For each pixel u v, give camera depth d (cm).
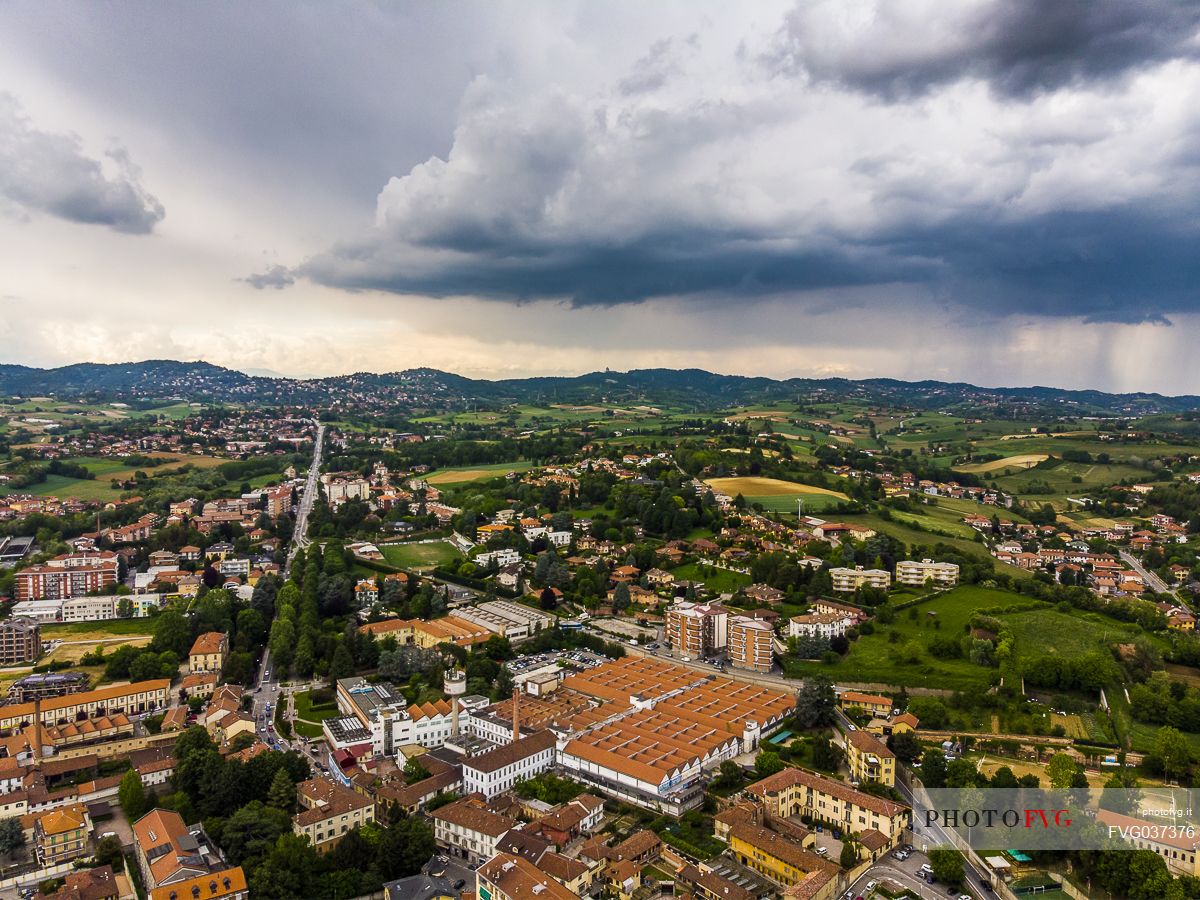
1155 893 19825
